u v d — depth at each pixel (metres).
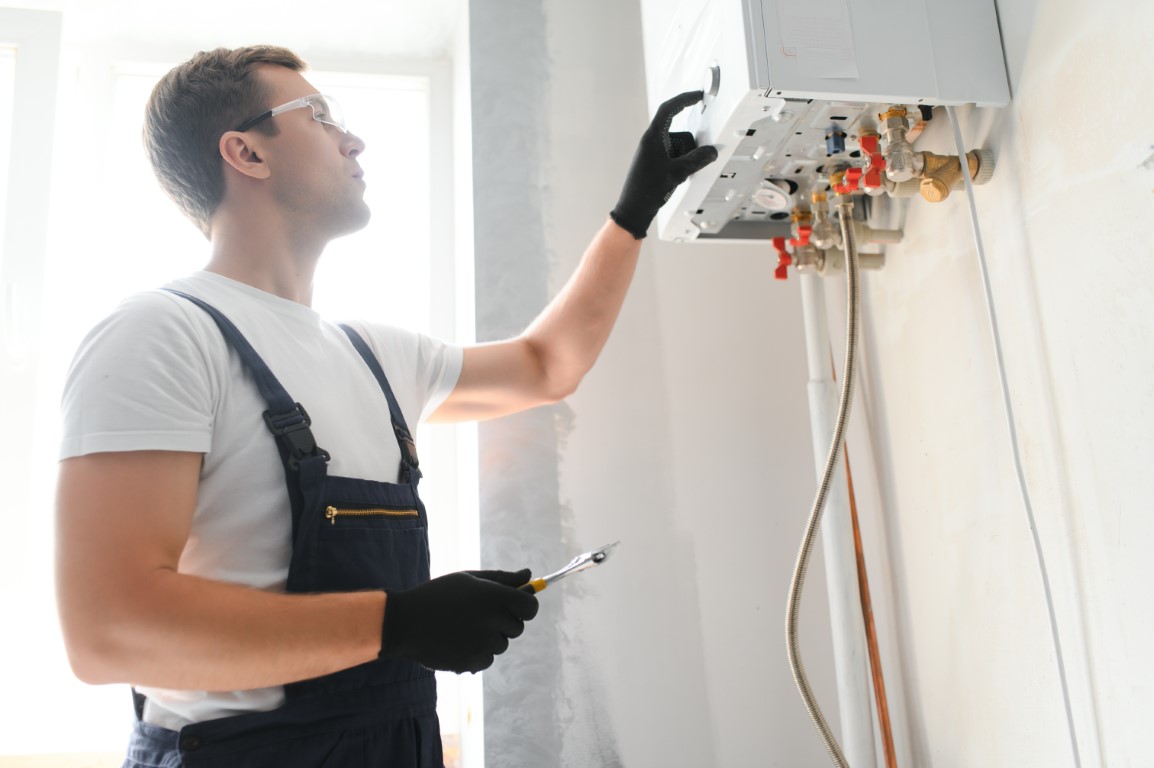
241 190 1.01
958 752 1.19
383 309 1.87
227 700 0.80
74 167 1.78
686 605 1.46
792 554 1.51
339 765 0.81
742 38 0.95
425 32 1.86
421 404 1.15
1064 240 0.96
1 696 1.52
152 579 0.71
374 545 0.88
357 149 1.11
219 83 1.03
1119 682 0.90
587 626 1.43
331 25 1.83
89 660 0.70
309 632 0.74
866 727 1.29
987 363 1.11
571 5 1.65
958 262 1.16
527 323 1.51
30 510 1.56
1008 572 1.08
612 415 1.51
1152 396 0.86
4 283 1.60
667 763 1.41
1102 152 0.91
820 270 1.31
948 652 1.21
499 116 1.58
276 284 1.01
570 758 1.38
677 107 1.10
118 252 1.78
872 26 0.99
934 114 1.18
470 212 1.57
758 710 1.45
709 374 1.55
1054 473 0.99
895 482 1.34
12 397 1.58
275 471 0.85
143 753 0.81
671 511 1.49
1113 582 0.91
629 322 1.55
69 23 1.77
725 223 1.31
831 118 1.06
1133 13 0.87
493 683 1.38
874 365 1.39
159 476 0.75
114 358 0.78
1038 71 0.99
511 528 1.44
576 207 1.57
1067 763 0.98
